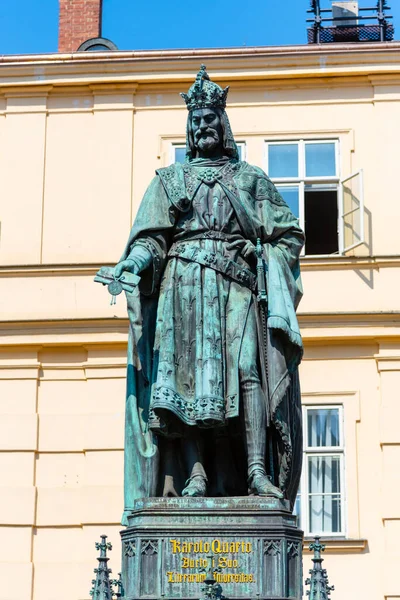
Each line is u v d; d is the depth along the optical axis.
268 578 10.84
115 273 11.48
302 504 26.78
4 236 29.06
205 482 11.48
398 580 26.16
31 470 27.55
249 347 11.58
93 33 32.25
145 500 11.12
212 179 12.12
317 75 29.27
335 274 28.30
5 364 28.27
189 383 11.54
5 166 29.44
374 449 27.20
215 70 29.41
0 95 29.81
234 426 11.70
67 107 29.69
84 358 28.27
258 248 11.86
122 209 29.08
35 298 28.55
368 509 26.75
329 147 29.17
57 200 29.20
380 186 28.94
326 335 27.80
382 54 29.31
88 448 27.62
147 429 11.70
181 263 11.86
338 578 26.20
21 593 26.70
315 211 28.91
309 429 27.39
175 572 10.88
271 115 29.33
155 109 29.53
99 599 10.91
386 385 27.59
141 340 11.85
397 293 28.20
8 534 27.11
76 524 27.14
